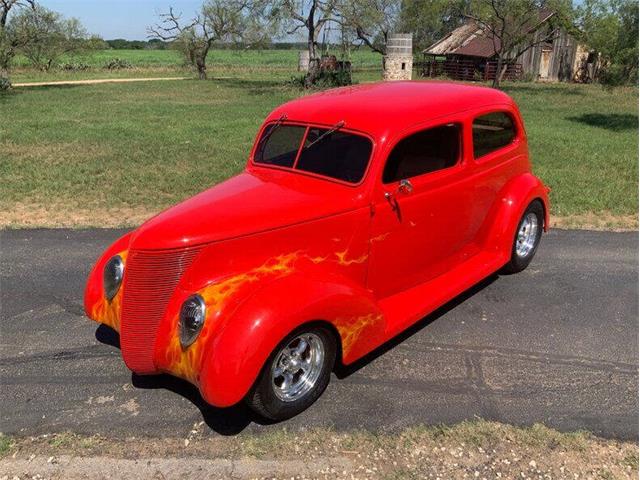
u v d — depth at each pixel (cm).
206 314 324
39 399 374
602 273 577
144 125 1580
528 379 396
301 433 342
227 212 352
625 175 978
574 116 1872
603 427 347
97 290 400
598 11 2755
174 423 351
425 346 439
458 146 452
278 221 351
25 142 1269
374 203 387
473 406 366
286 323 315
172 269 337
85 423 350
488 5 3034
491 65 3803
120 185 909
